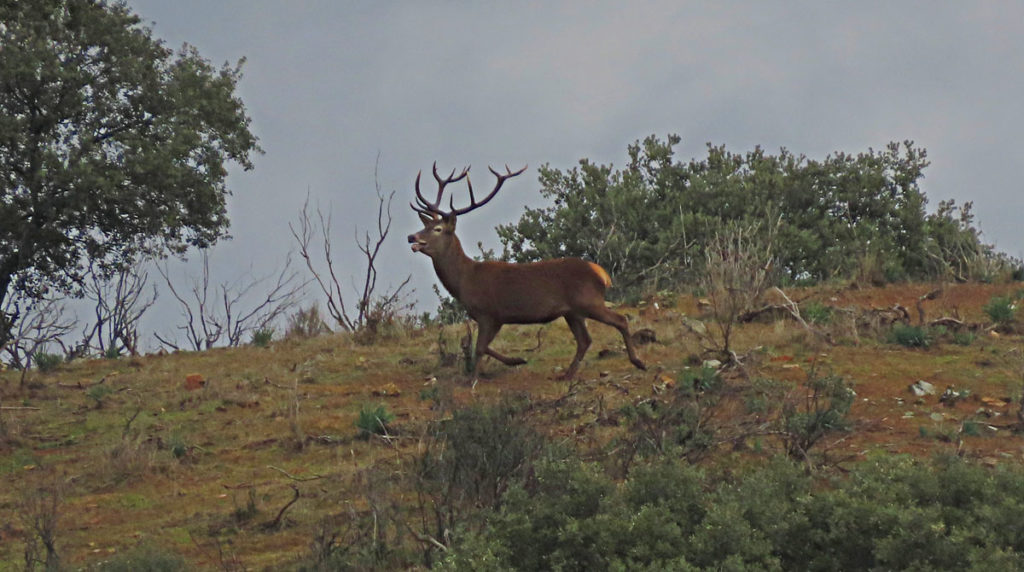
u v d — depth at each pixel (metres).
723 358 50.62
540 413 42.22
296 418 46.72
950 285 66.00
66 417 51.31
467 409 36.78
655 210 88.56
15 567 34.56
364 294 68.31
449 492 33.69
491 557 25.22
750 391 45.00
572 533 25.09
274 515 38.00
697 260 77.38
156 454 45.00
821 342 53.94
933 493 25.77
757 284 61.69
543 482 27.97
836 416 40.28
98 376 58.31
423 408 47.94
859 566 24.72
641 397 45.62
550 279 50.53
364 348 60.22
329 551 32.81
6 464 45.53
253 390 53.22
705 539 24.55
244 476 42.38
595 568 24.91
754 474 28.31
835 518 24.89
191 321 75.12
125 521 38.75
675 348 53.94
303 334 66.56
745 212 86.69
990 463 36.84
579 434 41.38
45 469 44.53
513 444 34.97
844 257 80.69
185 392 53.44
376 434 44.44
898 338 53.56
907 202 87.44
